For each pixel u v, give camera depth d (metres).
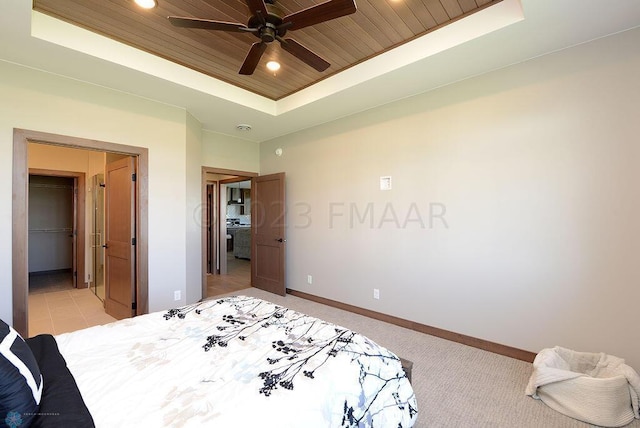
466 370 2.45
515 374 2.39
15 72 2.58
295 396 1.13
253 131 4.68
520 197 2.62
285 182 4.75
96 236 4.61
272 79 3.36
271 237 4.88
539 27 2.14
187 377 1.26
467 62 2.62
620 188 2.20
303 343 1.58
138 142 3.29
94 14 2.26
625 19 2.05
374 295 3.67
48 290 4.92
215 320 1.91
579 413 1.87
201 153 4.36
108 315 3.75
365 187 3.76
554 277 2.46
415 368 2.48
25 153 2.62
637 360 2.14
